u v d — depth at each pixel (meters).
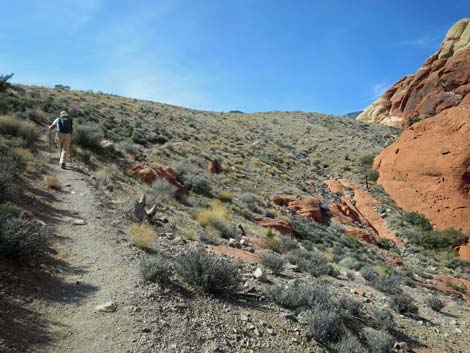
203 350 4.89
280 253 13.48
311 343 6.21
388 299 10.79
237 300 6.88
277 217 23.25
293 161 47.78
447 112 42.34
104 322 4.82
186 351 4.71
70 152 13.98
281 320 6.62
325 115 93.12
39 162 12.45
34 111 20.56
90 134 18.31
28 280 5.35
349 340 6.41
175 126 43.69
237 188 27.20
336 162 52.38
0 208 6.83
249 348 5.37
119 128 29.12
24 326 4.30
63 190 10.70
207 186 22.39
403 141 45.56
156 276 6.39
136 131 29.11
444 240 32.97
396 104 101.44
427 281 20.91
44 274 5.72
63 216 8.63
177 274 7.03
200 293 6.58
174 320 5.36
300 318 6.80
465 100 74.31
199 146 36.25
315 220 29.22
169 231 10.30
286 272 10.38
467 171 36.00
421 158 40.78
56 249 6.78
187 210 15.22
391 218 36.97
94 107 36.53
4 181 7.93
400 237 33.59
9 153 11.23
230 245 11.47
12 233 5.77
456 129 39.69
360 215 37.59
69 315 4.86
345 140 63.94
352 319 8.15
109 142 19.36
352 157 53.44
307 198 31.45
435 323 10.30
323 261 13.08
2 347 3.77
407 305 10.33
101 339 4.47
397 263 24.59
